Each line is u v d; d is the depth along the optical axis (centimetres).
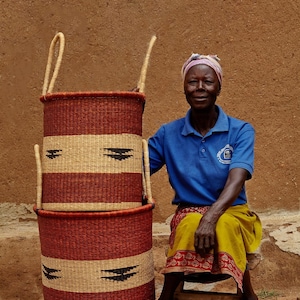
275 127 502
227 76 500
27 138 491
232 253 319
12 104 489
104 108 324
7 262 466
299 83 501
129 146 331
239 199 357
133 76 497
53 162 331
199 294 360
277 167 501
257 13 499
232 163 344
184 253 319
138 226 335
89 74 495
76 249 325
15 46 489
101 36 495
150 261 348
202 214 343
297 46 501
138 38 497
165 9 498
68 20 493
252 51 500
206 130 363
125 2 496
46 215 329
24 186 489
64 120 326
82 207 324
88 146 323
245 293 364
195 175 355
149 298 347
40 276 469
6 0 488
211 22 498
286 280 469
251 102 501
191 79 352
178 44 499
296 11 500
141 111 344
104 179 324
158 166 379
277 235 481
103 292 328
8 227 487
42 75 492
